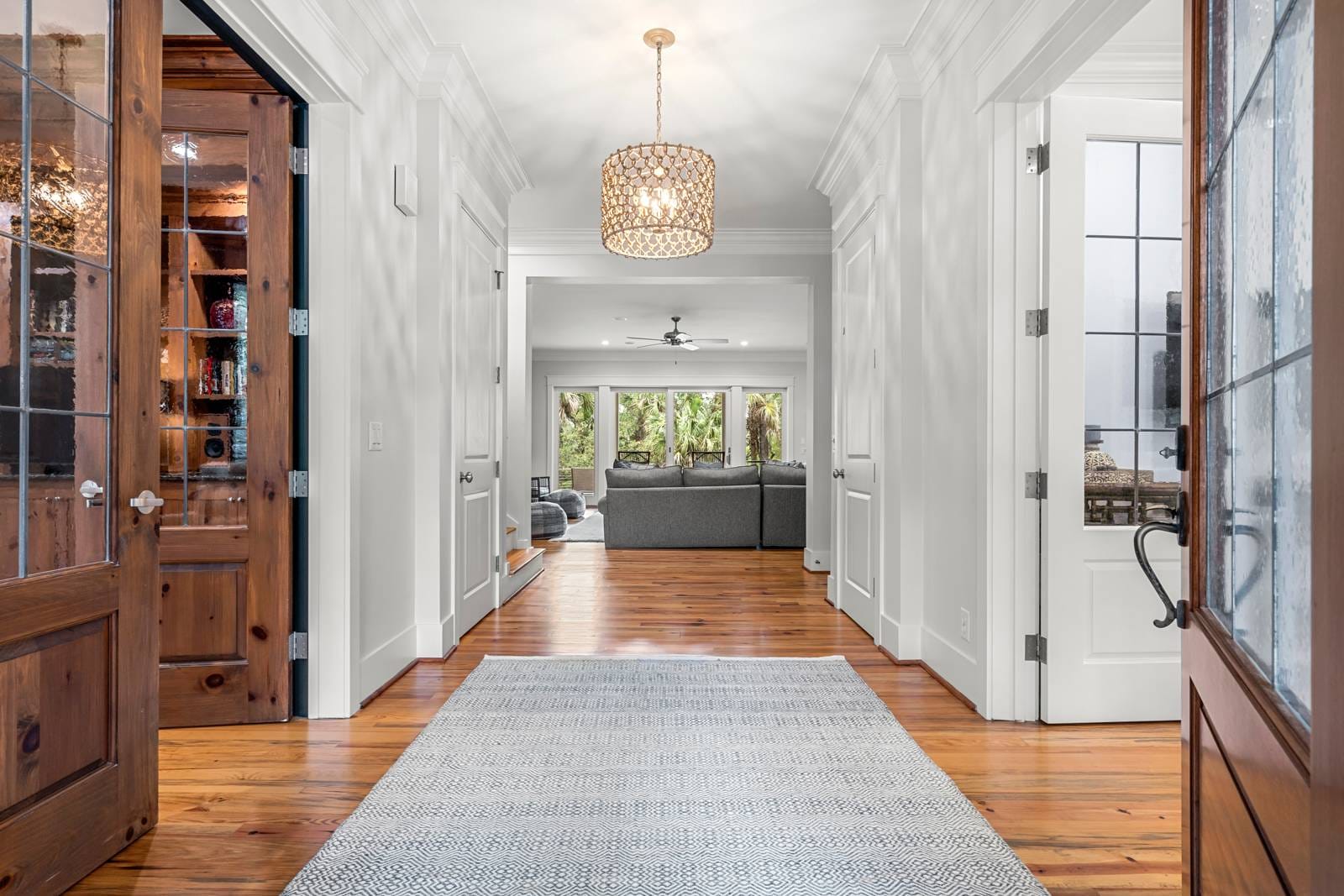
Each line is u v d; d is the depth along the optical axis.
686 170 3.84
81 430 1.69
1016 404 2.69
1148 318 2.71
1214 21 1.20
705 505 7.60
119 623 1.78
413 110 3.40
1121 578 2.67
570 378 13.07
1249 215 1.03
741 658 3.56
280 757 2.37
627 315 9.93
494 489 4.61
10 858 1.49
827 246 6.24
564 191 5.32
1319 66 0.64
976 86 2.81
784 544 7.63
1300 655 0.82
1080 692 2.67
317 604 2.72
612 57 3.44
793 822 1.94
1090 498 2.69
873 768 2.29
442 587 3.57
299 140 2.69
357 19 2.78
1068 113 2.64
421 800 2.06
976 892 1.64
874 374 3.92
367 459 2.89
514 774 2.24
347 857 1.76
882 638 3.70
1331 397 0.61
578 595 5.14
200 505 2.66
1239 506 1.08
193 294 2.65
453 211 3.65
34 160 1.58
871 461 3.98
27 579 1.54
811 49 3.36
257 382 2.63
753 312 9.71
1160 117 2.67
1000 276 2.68
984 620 2.74
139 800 1.85
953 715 2.78
